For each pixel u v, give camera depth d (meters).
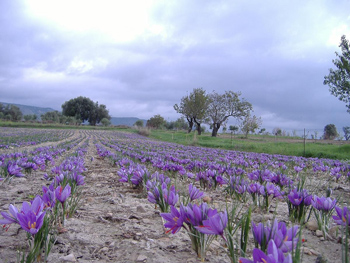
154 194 3.12
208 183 5.41
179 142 31.59
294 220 3.21
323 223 2.81
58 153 11.73
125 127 83.31
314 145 25.11
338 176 6.60
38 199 2.08
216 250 2.40
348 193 5.35
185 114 55.62
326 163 11.29
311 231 2.97
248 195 4.52
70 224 2.98
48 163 9.24
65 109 113.25
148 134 47.78
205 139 38.59
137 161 10.06
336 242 2.63
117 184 5.78
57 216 2.97
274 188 3.76
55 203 2.75
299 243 1.49
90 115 113.69
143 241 2.60
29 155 9.28
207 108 50.31
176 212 2.09
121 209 3.76
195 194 3.06
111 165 9.54
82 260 2.18
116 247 2.44
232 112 49.38
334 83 21.75
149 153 11.19
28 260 1.85
